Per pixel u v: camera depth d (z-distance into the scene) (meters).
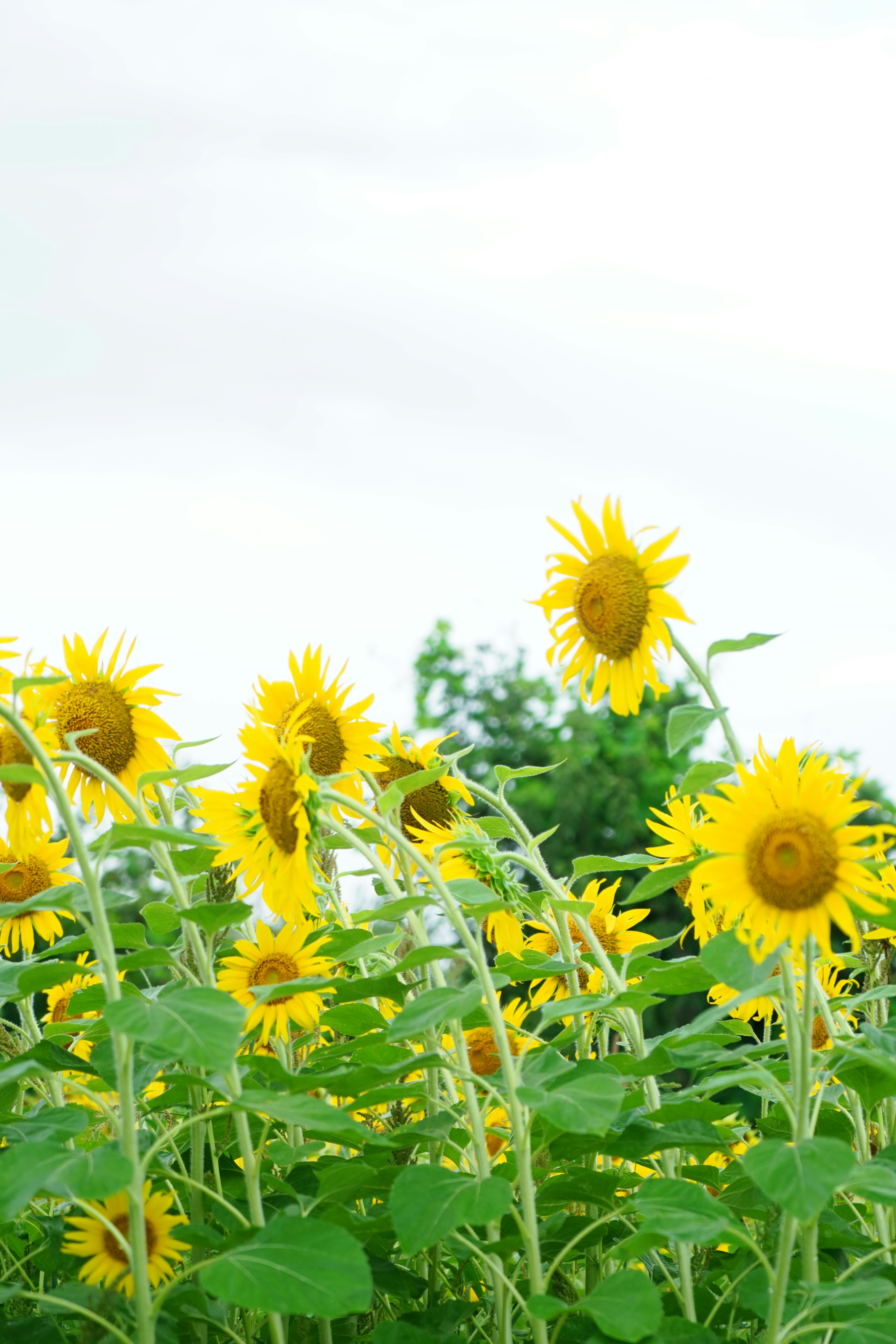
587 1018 2.98
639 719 21.86
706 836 2.20
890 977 2.93
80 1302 2.18
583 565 2.71
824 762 2.32
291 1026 3.34
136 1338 2.25
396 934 2.70
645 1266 2.91
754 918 2.15
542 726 22.98
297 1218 2.08
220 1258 1.99
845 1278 2.22
